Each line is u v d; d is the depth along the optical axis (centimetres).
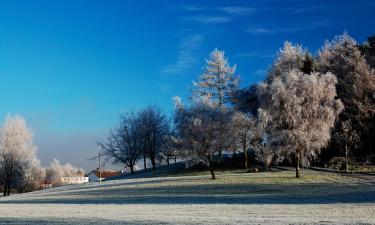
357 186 5169
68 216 2358
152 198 4612
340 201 3762
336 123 8194
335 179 6003
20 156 9369
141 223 1908
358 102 8519
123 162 10562
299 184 5556
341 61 9350
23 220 2141
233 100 9619
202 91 9662
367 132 8425
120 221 2006
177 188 5625
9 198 6209
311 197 4272
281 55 9656
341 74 9194
